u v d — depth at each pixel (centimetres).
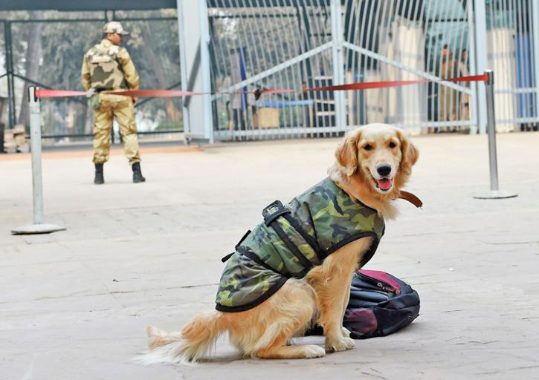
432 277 716
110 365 493
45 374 480
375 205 495
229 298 482
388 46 2273
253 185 1415
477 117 2312
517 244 850
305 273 490
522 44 2347
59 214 1165
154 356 493
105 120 1505
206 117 2205
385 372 458
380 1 2255
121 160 1958
